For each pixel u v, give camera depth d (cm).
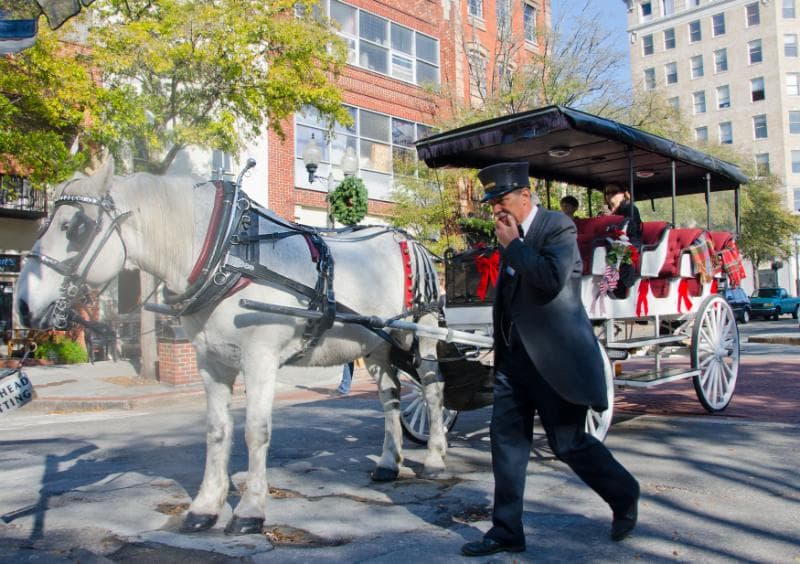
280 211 1911
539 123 612
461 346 705
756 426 703
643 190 951
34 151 1180
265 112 1396
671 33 5547
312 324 428
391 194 1975
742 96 5197
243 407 1012
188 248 392
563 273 338
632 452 595
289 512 444
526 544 378
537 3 2733
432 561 353
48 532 409
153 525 420
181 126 1212
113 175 386
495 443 365
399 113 2247
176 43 1176
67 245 367
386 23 2248
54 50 1154
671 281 741
